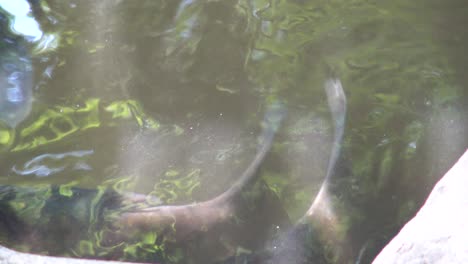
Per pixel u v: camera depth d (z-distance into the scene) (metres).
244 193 3.92
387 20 5.25
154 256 3.52
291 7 5.45
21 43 5.07
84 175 4.08
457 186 3.04
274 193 3.92
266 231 3.67
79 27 5.25
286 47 5.01
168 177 4.07
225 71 4.80
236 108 4.52
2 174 4.07
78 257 3.48
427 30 5.11
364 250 3.50
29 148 4.27
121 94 4.65
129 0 5.52
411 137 4.19
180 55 4.95
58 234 3.61
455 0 5.42
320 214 3.73
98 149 4.27
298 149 4.21
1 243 3.54
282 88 4.66
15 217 3.70
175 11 5.38
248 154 4.21
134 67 4.86
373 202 3.79
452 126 4.25
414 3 5.44
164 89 4.67
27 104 4.57
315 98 4.57
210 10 5.39
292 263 3.45
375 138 4.22
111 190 3.96
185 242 3.61
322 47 5.00
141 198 3.89
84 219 3.71
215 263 3.50
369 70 4.76
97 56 4.96
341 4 5.48
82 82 4.74
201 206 3.82
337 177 3.97
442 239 2.74
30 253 3.41
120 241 3.59
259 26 5.21
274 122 4.41
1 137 4.34
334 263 3.44
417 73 4.69
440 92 4.52
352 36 5.10
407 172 3.96
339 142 4.22
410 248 2.83
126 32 5.18
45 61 4.92
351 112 4.43
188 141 4.30
